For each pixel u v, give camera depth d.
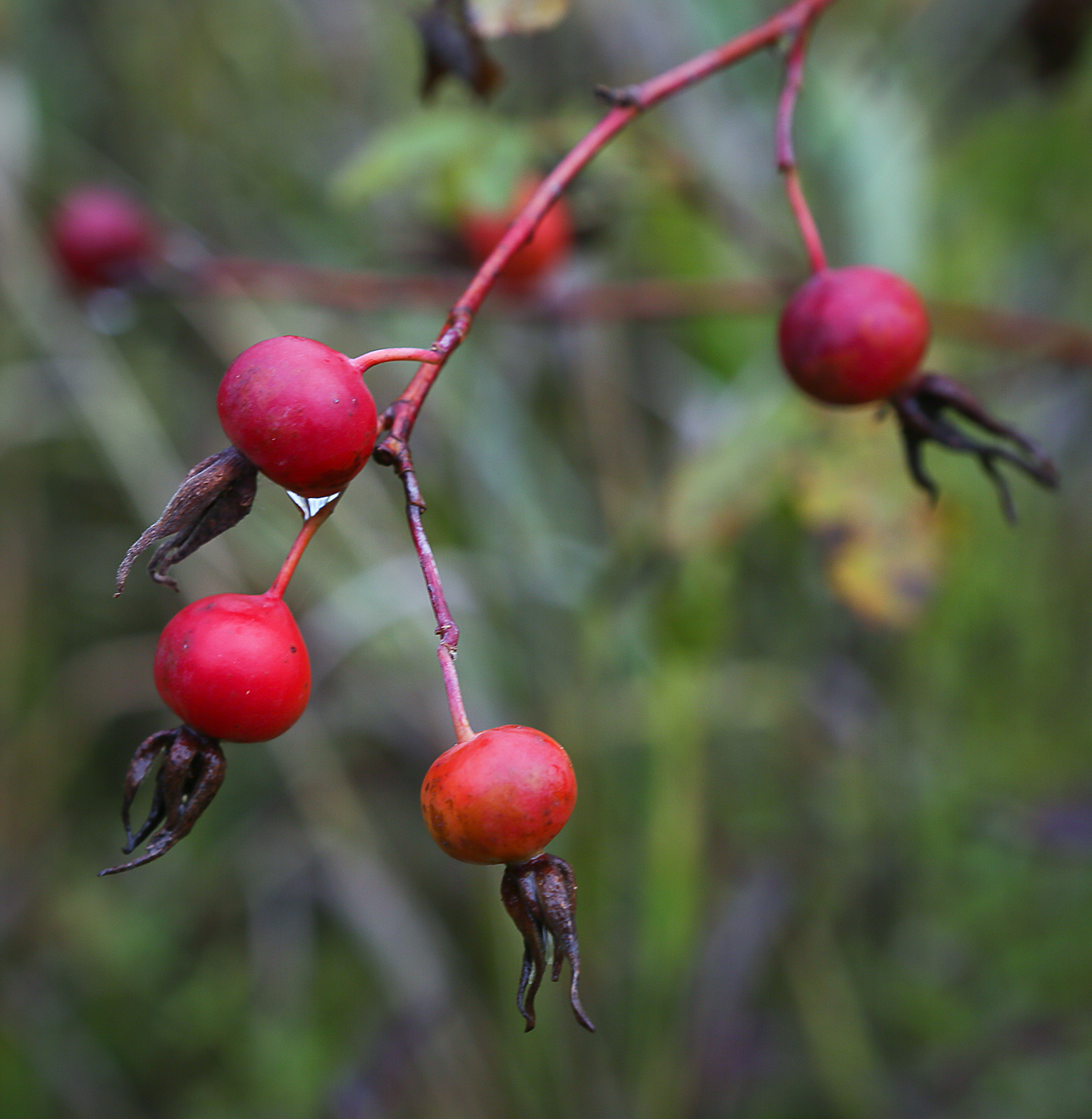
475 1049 0.40
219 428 0.52
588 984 0.39
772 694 0.44
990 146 0.44
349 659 0.46
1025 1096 0.40
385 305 0.39
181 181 0.54
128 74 0.55
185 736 0.25
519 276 0.38
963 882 0.45
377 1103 0.40
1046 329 0.37
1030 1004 0.42
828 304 0.28
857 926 0.45
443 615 0.24
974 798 0.44
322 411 0.24
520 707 0.41
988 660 0.46
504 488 0.43
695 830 0.40
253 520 0.45
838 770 0.45
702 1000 0.41
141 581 0.55
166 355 0.53
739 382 0.43
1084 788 0.40
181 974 0.48
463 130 0.35
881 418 0.29
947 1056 0.41
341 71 0.54
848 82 0.42
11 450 0.51
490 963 0.41
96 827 0.52
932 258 0.44
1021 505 0.45
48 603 0.54
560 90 0.44
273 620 0.25
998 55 0.42
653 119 0.42
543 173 0.39
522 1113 0.39
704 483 0.35
